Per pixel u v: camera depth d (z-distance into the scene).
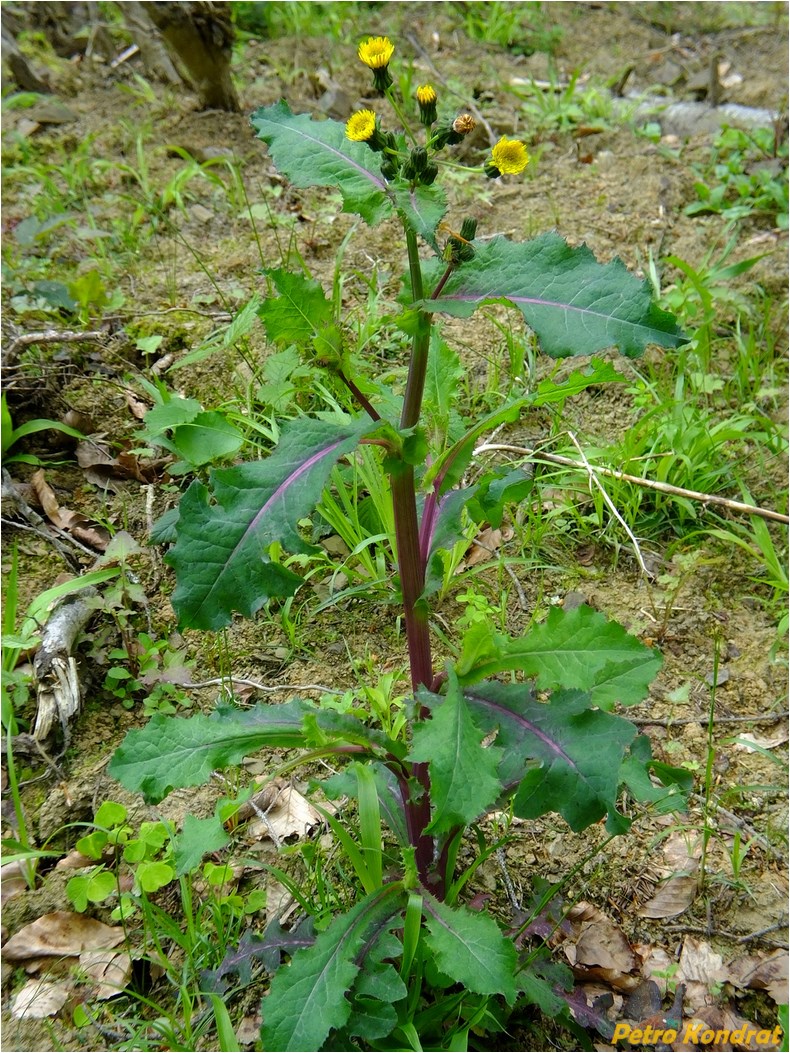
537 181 4.53
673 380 3.53
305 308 1.64
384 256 3.96
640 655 1.72
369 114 1.57
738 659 2.75
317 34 5.70
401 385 3.29
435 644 2.72
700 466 3.13
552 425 3.25
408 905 1.74
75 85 5.13
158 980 2.06
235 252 3.98
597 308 1.57
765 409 3.49
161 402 2.95
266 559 1.56
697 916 2.20
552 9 6.52
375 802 1.85
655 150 4.78
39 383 3.21
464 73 5.45
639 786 1.77
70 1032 1.96
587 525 3.07
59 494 3.04
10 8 5.42
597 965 2.08
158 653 2.68
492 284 1.65
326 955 1.71
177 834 2.25
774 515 2.92
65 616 2.61
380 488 2.70
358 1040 1.85
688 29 6.39
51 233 4.05
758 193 4.42
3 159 4.44
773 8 6.73
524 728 1.76
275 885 2.21
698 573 2.98
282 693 2.60
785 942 2.15
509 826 2.32
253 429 3.15
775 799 2.42
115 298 3.61
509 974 1.63
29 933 2.09
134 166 4.48
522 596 2.86
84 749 2.46
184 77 4.98
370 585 2.61
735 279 3.97
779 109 5.05
